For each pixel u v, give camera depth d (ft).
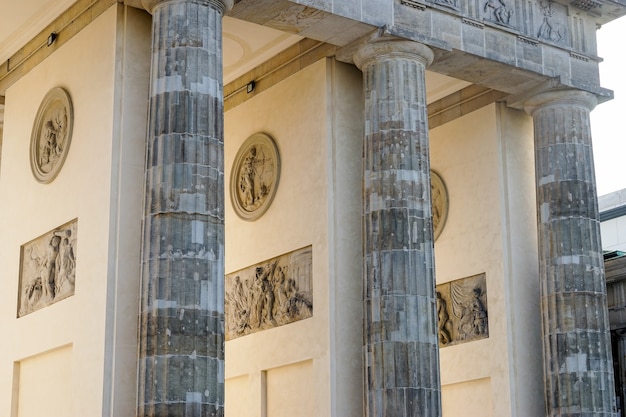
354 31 172.14
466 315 205.05
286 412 181.98
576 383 183.62
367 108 173.68
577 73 195.31
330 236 176.96
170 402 137.18
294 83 191.21
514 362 193.47
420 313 164.04
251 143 199.82
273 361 185.26
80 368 156.56
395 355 161.68
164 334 139.64
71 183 168.55
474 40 181.27
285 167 190.08
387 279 164.86
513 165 203.21
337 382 171.01
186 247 142.82
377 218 167.94
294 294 183.62
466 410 202.08
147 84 163.84
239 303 197.26
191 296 141.59
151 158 147.64
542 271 192.34
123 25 163.84
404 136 169.99
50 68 181.06
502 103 205.05
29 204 180.24
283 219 188.44
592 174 194.80
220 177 148.97
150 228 144.87
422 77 174.70
